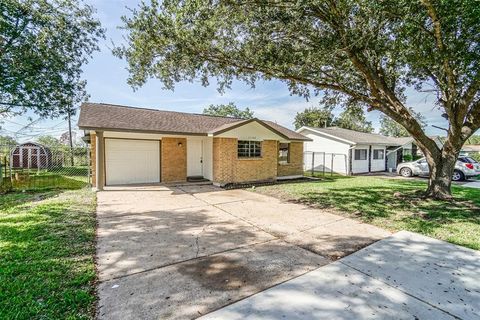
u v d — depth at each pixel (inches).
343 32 233.3
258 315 100.6
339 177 667.4
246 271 138.5
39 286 116.3
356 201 332.8
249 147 506.0
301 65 272.8
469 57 202.1
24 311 98.3
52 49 569.6
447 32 204.4
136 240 183.6
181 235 196.7
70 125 987.3
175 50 279.9
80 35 620.4
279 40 264.2
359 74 324.5
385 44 235.8
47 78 578.9
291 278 131.2
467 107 297.7
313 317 99.8
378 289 121.3
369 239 192.2
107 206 290.5
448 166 333.4
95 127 371.2
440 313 103.7
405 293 118.1
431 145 337.7
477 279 132.1
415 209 286.8
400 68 309.6
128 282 124.7
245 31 272.1
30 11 520.4
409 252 167.2
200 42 266.5
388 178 637.3
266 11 236.1
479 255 163.0
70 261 144.9
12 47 519.8
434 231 210.7
